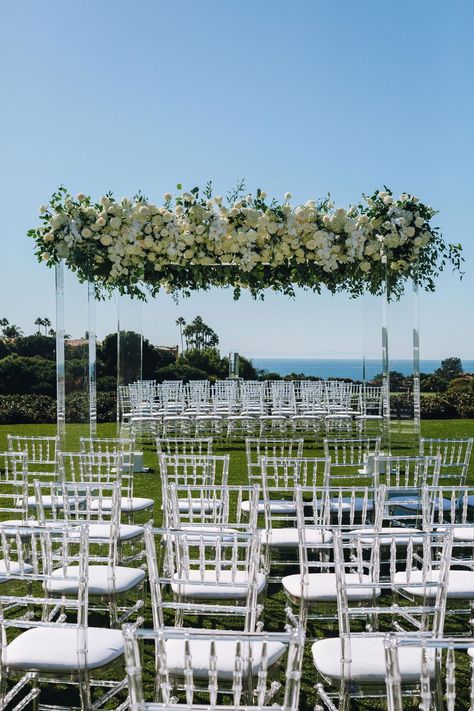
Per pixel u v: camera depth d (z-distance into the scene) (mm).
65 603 2848
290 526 6527
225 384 17141
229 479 9203
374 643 3014
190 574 3852
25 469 5066
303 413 15281
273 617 4629
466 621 4562
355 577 3814
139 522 7062
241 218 7074
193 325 27672
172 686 2805
